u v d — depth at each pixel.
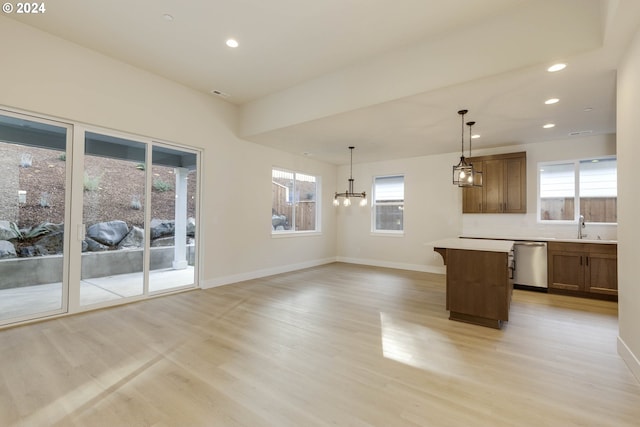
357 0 2.63
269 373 2.26
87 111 3.53
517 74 2.86
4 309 3.12
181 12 2.83
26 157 3.23
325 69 3.91
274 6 2.73
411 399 1.95
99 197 3.74
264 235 5.85
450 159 6.22
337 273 6.20
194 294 4.49
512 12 2.76
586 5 2.47
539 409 1.85
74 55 3.42
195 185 4.79
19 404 1.86
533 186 5.38
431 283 5.30
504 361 2.48
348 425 1.70
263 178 5.80
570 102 3.52
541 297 4.48
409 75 3.34
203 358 2.49
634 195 2.27
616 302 4.22
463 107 3.69
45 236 3.35
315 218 7.36
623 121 2.52
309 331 3.10
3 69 2.97
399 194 7.00
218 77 4.18
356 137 5.12
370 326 3.25
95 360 2.44
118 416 1.76
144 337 2.91
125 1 2.69
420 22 2.93
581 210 5.09
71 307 3.49
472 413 1.81
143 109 4.02
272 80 4.25
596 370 2.33
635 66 2.24
